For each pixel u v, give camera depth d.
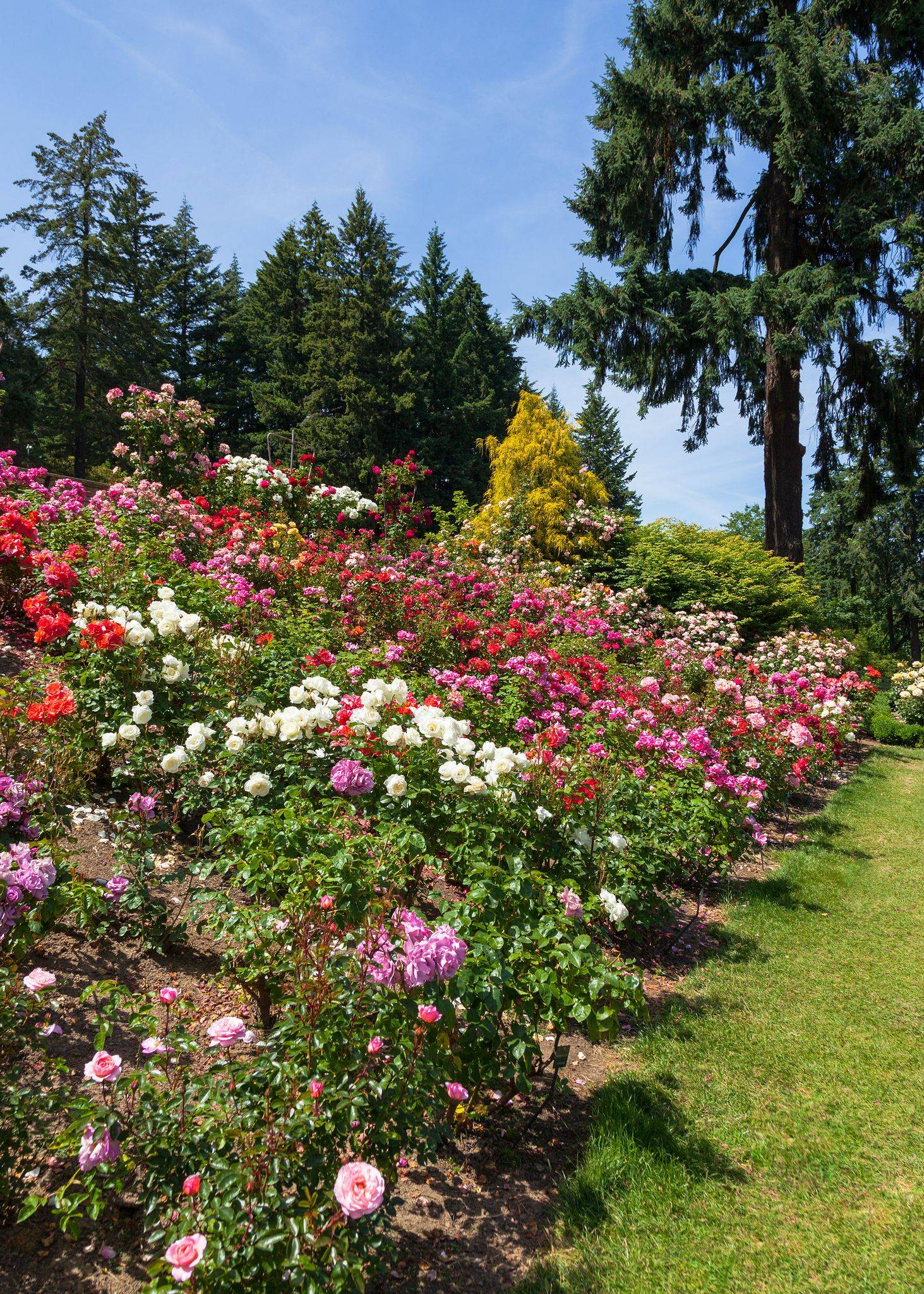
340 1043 2.10
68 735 3.70
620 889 3.98
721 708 7.12
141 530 7.29
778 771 6.95
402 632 6.95
